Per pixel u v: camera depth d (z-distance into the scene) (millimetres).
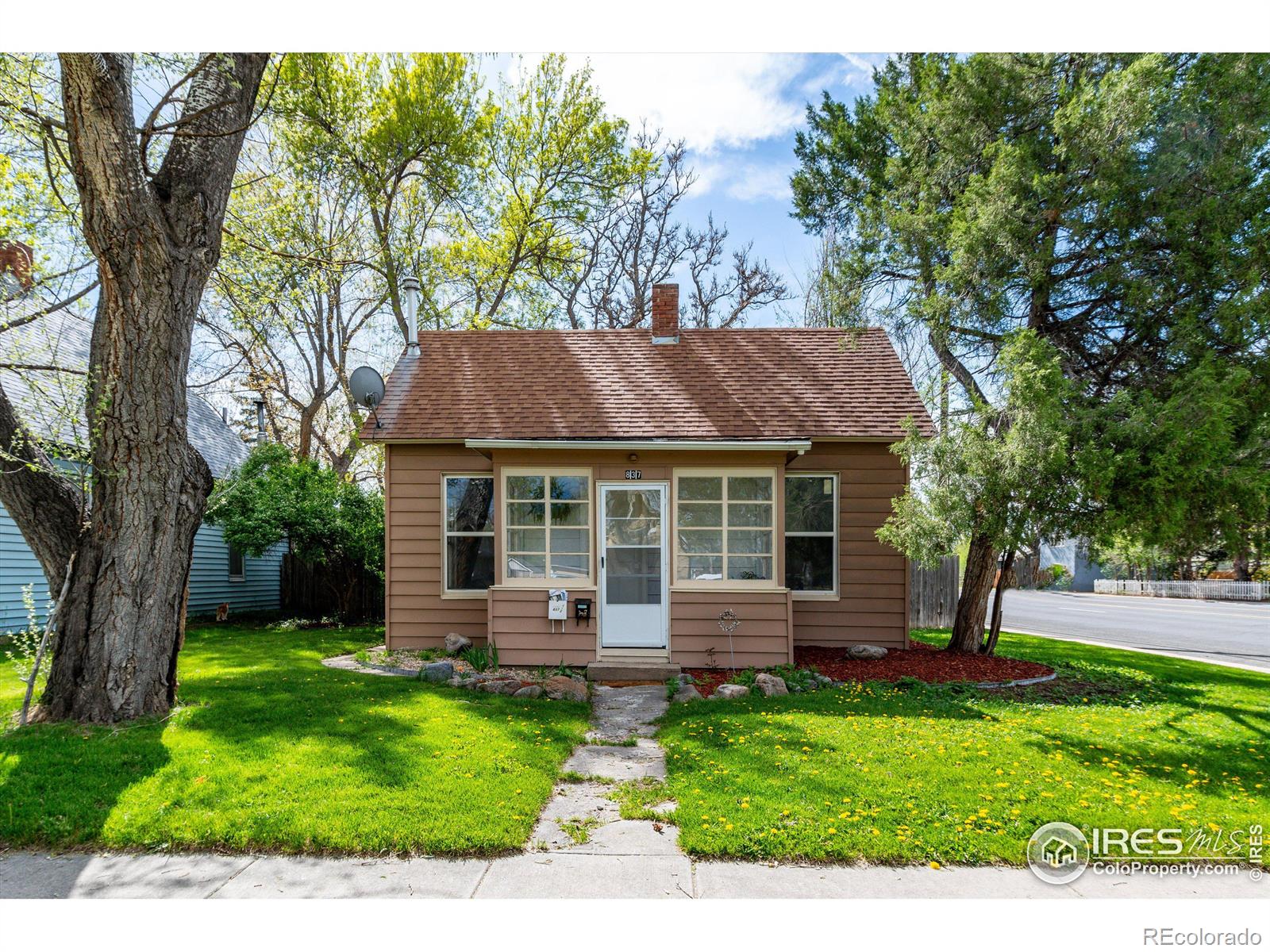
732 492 9945
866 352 12555
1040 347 7672
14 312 8430
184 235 6426
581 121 18562
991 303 9180
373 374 11156
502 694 7980
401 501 11023
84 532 6418
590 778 5355
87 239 6090
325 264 10523
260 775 4977
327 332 22312
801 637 10922
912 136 11125
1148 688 9094
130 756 5289
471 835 4129
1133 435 6996
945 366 11188
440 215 19859
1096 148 8328
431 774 5051
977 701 8047
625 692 8633
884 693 8344
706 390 11523
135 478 6312
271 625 14805
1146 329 8758
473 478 11117
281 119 16391
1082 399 7961
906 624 10805
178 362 6512
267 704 7016
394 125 16609
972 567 11102
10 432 6176
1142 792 4945
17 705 6816
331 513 14234
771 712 7109
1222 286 8055
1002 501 7691
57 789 4703
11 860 3969
